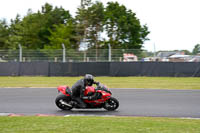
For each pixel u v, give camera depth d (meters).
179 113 16.97
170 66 39.72
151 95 24.20
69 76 41.81
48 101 21.55
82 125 12.04
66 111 17.77
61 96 17.88
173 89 28.12
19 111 17.83
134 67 40.69
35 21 106.88
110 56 43.22
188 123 12.95
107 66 41.22
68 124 12.27
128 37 81.94
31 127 11.67
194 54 42.72
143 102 20.86
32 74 42.53
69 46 81.06
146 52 43.34
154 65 40.19
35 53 44.25
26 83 34.03
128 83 33.22
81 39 75.75
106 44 77.94
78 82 17.50
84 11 76.00
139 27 82.69
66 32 86.56
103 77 40.44
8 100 22.08
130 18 82.81
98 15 77.50
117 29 80.81
